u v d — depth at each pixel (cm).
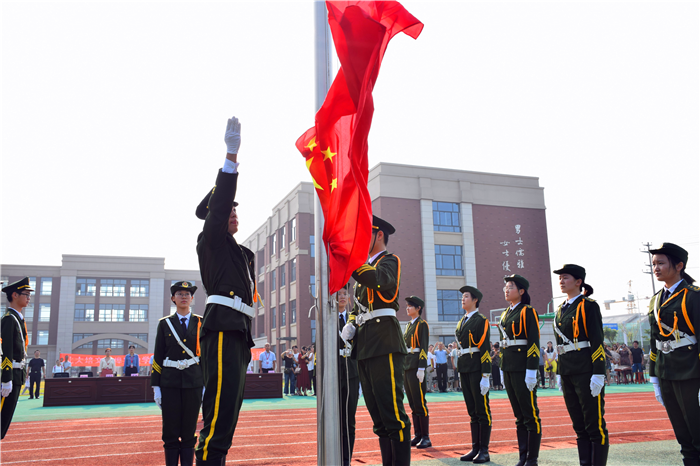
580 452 583
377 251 507
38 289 5503
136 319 5728
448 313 3206
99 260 5703
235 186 382
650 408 1330
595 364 562
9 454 766
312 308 595
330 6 367
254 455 729
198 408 585
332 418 346
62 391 1692
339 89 376
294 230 3919
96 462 704
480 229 3397
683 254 547
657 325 549
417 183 3306
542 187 3619
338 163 381
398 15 373
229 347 387
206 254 405
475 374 685
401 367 465
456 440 845
